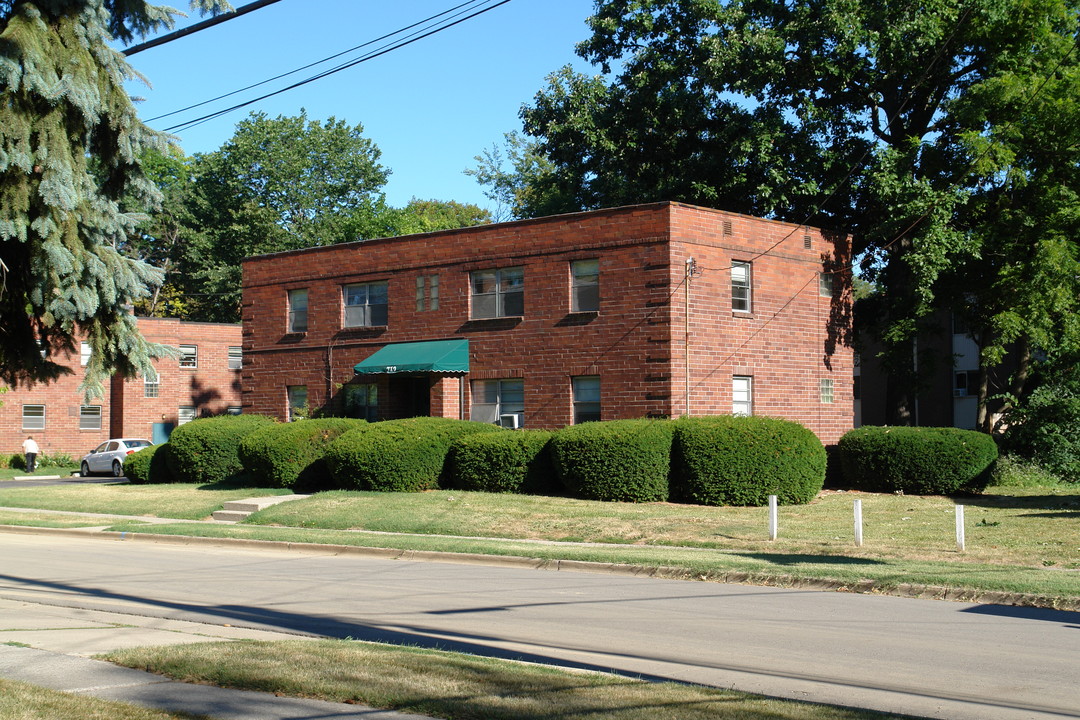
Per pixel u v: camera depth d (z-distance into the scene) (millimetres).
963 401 45344
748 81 31484
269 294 34500
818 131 32062
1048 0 28781
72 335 18047
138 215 16984
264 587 14352
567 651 9742
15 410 51938
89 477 45844
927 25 29250
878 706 7660
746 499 23125
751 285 27562
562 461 24406
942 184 30359
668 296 25562
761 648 9914
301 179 65312
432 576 15680
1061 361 29359
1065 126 28531
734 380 27047
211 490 29297
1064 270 27859
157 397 53688
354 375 32000
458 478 26188
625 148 34812
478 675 7762
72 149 15930
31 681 7605
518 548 17828
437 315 30203
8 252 16312
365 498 24688
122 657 8422
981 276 31203
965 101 29531
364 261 32000
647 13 34406
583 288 27391
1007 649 9859
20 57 15000
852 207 33781
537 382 27984
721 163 33125
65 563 17484
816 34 30391
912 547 16812
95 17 16047
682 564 15586
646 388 25859
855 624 11250
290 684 7379
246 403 34969
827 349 29672
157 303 71312
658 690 7352
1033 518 19734
